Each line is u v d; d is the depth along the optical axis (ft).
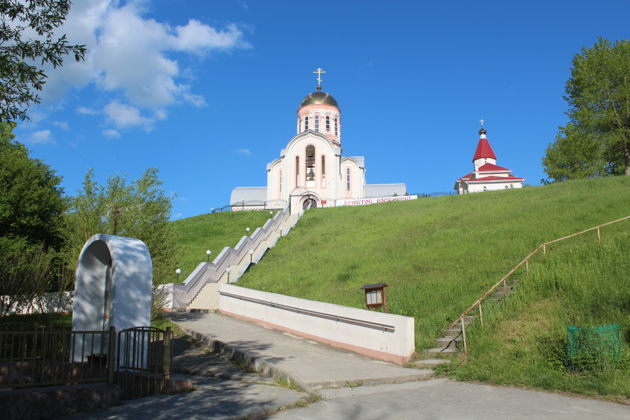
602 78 148.97
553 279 50.24
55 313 67.15
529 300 48.24
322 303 52.16
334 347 49.24
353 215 147.13
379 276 71.97
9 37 36.73
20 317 59.16
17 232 81.97
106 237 38.88
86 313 40.60
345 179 225.35
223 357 46.32
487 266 65.46
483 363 37.63
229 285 75.00
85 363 35.91
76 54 37.17
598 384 30.81
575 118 155.74
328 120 225.97
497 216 98.43
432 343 44.06
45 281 63.10
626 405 27.37
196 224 162.50
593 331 33.76
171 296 82.33
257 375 38.55
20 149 86.53
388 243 93.50
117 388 29.35
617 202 87.15
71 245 65.57
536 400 28.91
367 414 26.53
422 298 57.36
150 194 66.54
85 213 63.36
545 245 67.87
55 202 84.74
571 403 28.07
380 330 43.80
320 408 28.02
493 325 44.37
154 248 64.90
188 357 47.29
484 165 259.80
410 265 74.59
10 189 81.15
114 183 65.67
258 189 245.45
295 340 53.11
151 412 26.50
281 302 60.08
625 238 58.44
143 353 34.55
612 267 50.65
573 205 93.45
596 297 44.83
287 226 142.72
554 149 181.47
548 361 35.73
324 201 200.13
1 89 36.52
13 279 58.23
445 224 101.86
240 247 114.42
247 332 58.23
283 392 31.94
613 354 33.22
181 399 30.07
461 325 47.11
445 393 31.37
